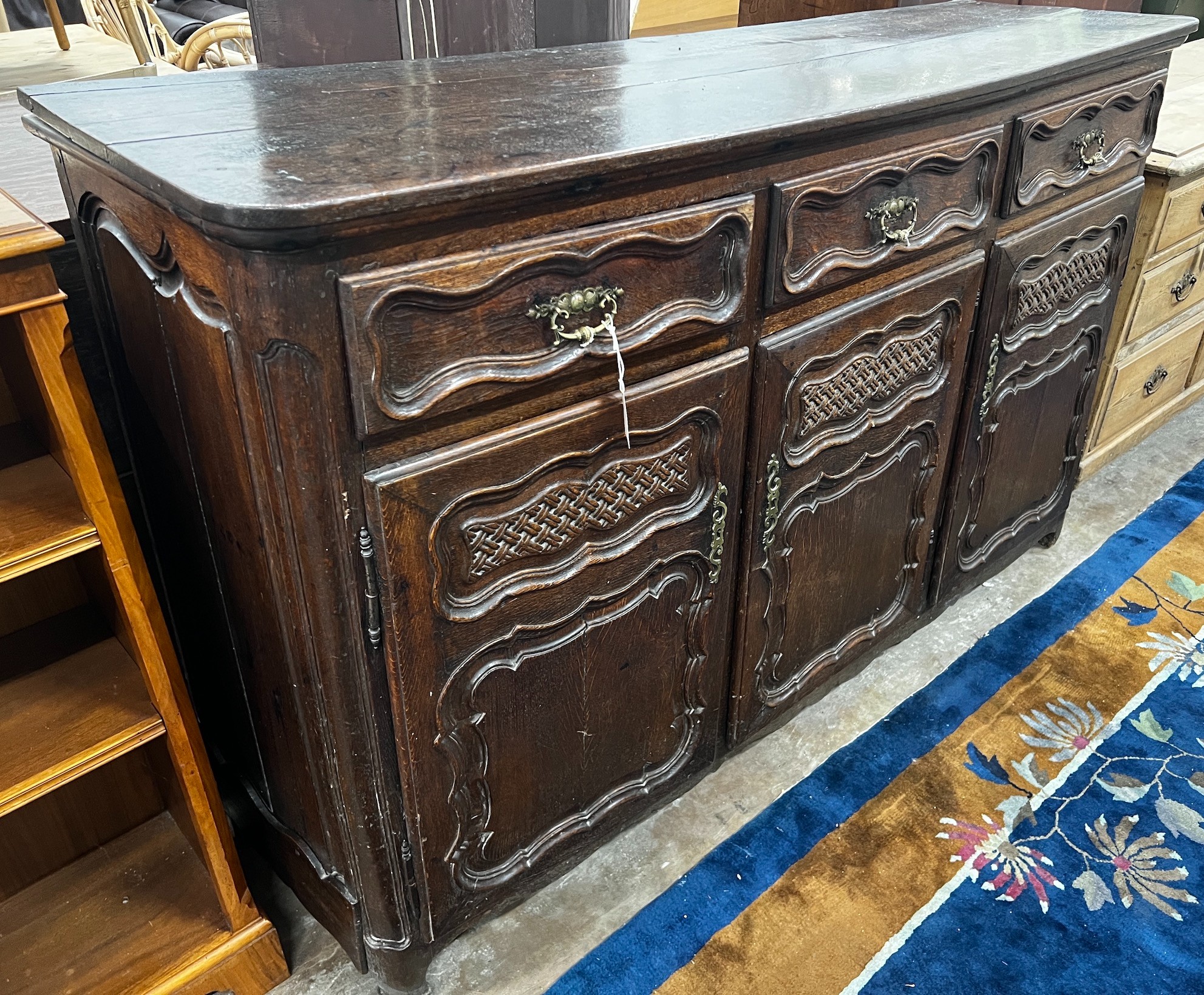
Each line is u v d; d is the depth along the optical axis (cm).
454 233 73
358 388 73
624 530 101
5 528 81
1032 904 123
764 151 91
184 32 269
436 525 83
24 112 148
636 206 84
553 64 121
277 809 117
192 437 89
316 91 102
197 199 64
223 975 107
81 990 101
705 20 204
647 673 114
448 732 95
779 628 129
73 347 76
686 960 116
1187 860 129
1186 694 156
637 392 93
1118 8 244
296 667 90
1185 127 183
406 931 104
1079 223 142
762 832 133
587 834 118
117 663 100
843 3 193
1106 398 195
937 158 111
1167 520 199
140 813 121
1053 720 151
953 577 160
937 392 132
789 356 106
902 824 134
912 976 114
